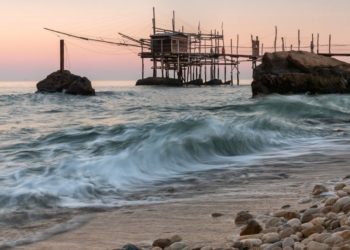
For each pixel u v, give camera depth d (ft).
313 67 105.09
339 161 29.96
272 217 15.96
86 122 55.31
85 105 87.25
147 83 243.40
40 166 26.78
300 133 43.96
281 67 108.78
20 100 93.35
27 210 18.92
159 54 223.92
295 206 17.98
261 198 20.08
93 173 25.54
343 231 12.56
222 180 25.11
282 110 65.10
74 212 18.84
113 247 14.39
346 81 100.53
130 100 106.32
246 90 185.47
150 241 14.82
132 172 26.71
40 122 55.62
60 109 76.79
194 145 33.01
